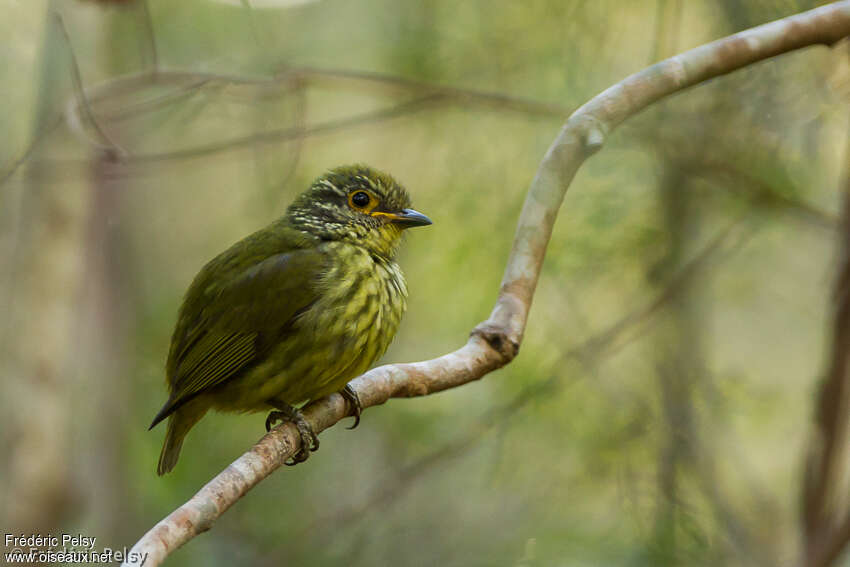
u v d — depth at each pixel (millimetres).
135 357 14141
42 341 12258
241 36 13148
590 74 12023
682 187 11875
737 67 7340
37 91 12125
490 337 7078
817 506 9617
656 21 11203
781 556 11516
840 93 10828
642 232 11945
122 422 12961
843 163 11438
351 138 13680
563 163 7227
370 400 7398
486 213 12562
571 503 12203
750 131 11500
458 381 7121
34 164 11805
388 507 12531
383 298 8102
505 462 12312
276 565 12383
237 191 15391
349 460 13945
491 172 12594
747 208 11703
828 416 9688
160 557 5469
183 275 15375
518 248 7230
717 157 11625
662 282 11836
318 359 7766
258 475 6266
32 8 14000
